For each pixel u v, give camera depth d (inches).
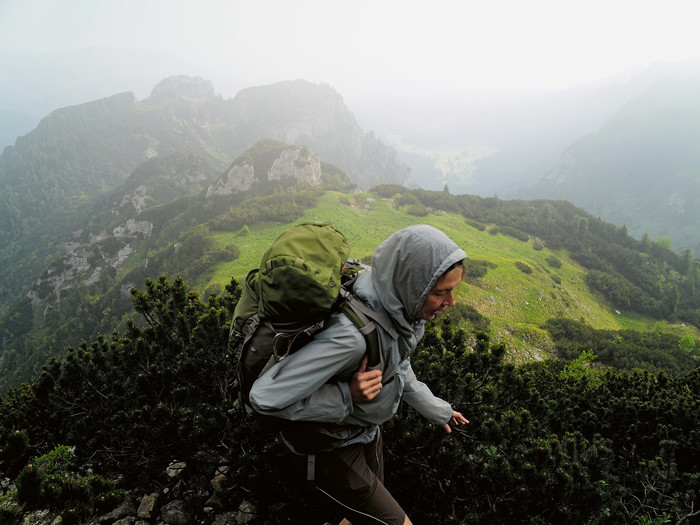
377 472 76.9
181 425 99.0
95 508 77.9
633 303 3373.5
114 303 4407.0
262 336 55.7
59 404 148.1
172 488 117.0
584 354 1572.3
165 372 124.3
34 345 4840.1
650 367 1646.2
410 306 54.0
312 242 56.4
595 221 4970.5
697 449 126.3
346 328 51.9
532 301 2471.7
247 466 96.7
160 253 4566.9
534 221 4515.3
